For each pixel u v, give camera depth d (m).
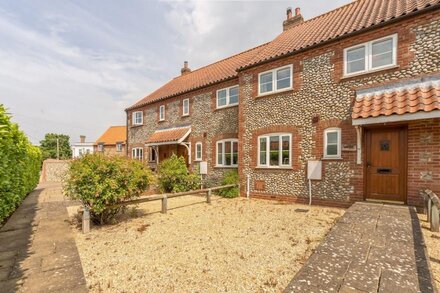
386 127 7.79
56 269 4.02
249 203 9.88
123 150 32.94
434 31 6.98
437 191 6.67
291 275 3.66
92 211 6.69
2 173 6.00
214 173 14.52
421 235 4.55
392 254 3.73
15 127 7.62
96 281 3.64
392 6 9.02
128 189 6.92
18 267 4.09
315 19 12.87
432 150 6.79
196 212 8.39
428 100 6.34
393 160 7.63
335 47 8.97
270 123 10.83
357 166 8.18
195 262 4.24
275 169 10.52
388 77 7.73
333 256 3.70
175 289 3.38
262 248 4.79
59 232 6.08
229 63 17.45
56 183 19.56
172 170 12.84
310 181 9.30
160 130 19.34
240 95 12.11
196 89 15.88
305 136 9.63
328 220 6.78
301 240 5.16
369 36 8.17
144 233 6.03
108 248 5.02
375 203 7.43
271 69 10.88
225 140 13.96
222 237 5.54
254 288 3.34
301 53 9.88
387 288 2.79
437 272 3.54
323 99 9.20
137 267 4.10
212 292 3.27
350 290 2.78
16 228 6.45
